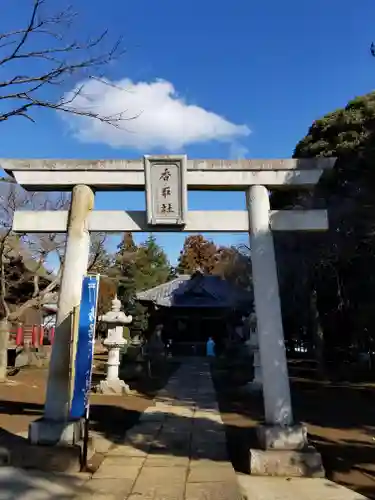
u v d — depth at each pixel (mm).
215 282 41688
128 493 5965
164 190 8055
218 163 8203
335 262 18406
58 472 6793
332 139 17031
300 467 6754
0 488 6004
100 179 8289
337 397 14883
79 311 7414
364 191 15148
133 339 39250
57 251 20250
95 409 12469
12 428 9328
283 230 8148
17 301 26203
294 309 23297
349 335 22422
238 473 6883
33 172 8297
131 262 43625
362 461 7496
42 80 7590
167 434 9641
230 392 16484
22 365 23562
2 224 18016
